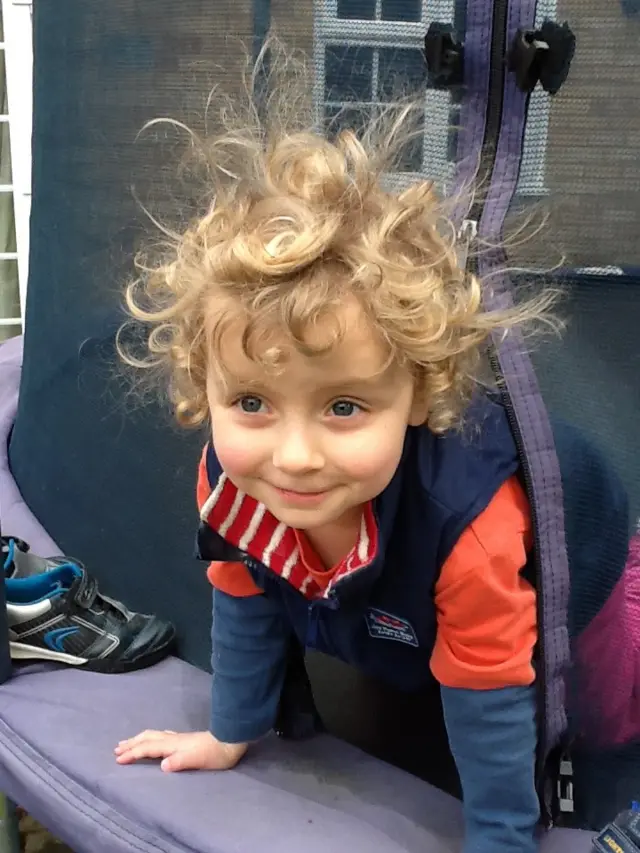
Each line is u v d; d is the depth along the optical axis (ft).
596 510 2.11
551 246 2.03
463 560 1.81
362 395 1.62
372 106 2.15
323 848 2.08
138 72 2.81
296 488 1.68
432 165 2.06
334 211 1.70
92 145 3.09
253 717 2.37
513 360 1.94
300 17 2.26
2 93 5.94
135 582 3.21
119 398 3.13
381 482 1.70
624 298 2.03
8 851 3.13
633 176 1.97
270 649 2.33
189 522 2.93
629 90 1.93
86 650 2.84
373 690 2.82
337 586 1.87
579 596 2.13
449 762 2.52
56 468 3.59
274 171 1.82
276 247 1.60
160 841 2.18
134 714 2.64
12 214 6.23
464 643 1.88
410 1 2.06
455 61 1.96
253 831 2.14
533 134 1.98
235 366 1.62
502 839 1.97
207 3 2.51
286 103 2.24
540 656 1.97
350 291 1.57
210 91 2.56
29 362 3.83
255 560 2.07
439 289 1.69
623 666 2.19
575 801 2.26
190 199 2.66
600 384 2.08
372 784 2.34
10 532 3.59
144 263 2.63
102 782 2.35
